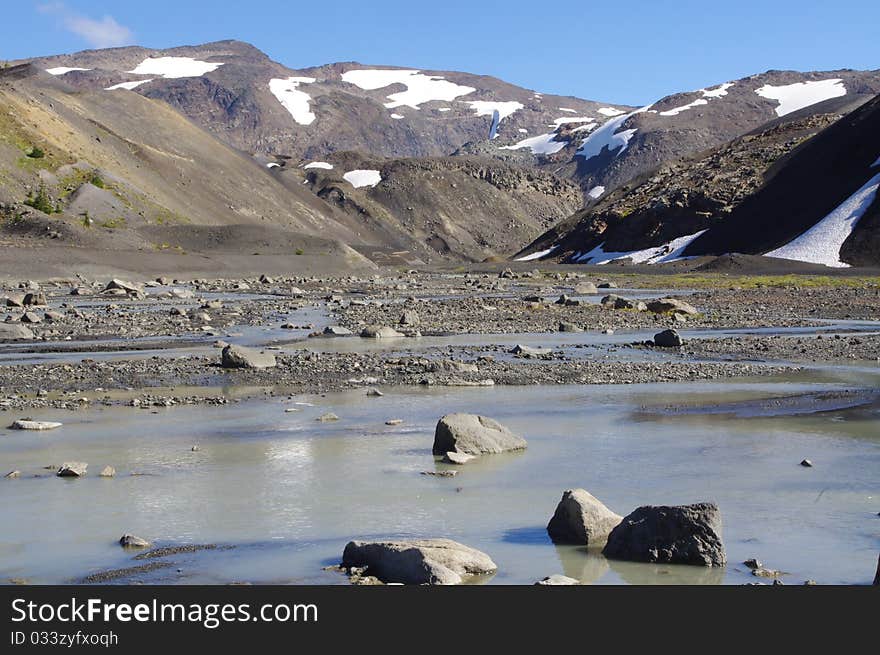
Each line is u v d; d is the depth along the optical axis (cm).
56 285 9288
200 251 13875
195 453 1812
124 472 1656
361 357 3275
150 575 1137
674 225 19012
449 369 2977
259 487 1555
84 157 17300
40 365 3097
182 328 4506
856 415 2211
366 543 1166
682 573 1134
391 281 11194
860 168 16750
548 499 1478
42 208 14175
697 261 15675
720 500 1459
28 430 2036
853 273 12506
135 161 19212
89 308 5981
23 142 16288
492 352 3531
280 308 6034
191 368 3022
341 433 2006
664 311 5584
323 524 1347
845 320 5225
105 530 1319
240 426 2086
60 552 1223
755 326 4772
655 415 2225
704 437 1962
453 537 1287
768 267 13738
